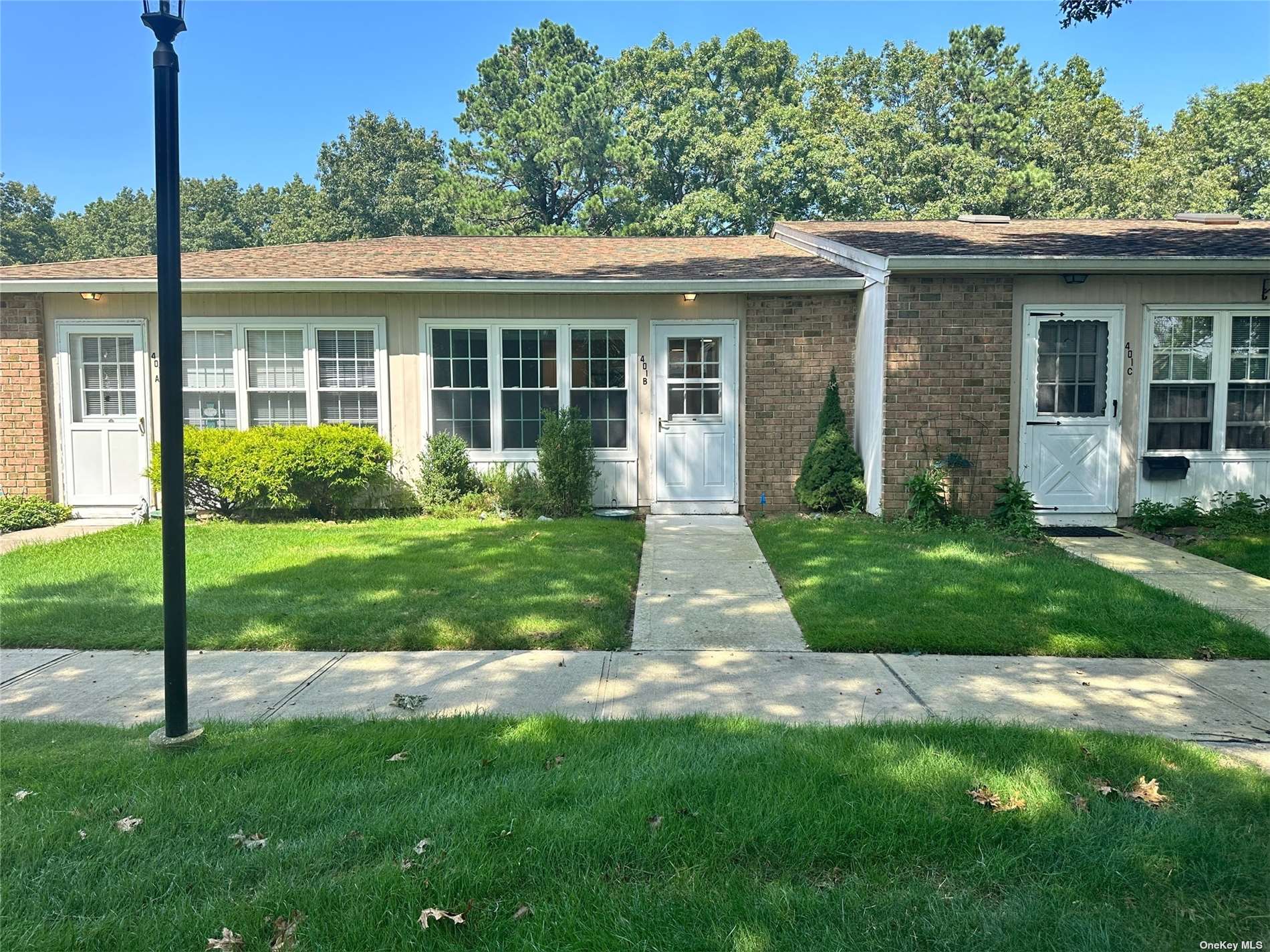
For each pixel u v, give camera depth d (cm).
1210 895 266
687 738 393
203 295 1052
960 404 938
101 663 532
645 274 1065
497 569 744
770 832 296
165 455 380
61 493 1062
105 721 438
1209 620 585
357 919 254
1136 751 369
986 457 942
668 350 1073
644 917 255
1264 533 871
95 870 283
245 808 325
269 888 270
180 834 309
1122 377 966
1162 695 468
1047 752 368
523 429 1087
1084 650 544
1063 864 282
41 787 346
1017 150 3284
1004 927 250
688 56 3575
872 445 987
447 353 1074
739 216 2994
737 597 685
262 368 1066
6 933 250
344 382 1072
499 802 322
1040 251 946
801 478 1042
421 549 830
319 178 4478
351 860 290
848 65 3822
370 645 563
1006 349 936
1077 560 775
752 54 3438
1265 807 320
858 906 260
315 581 703
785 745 375
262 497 998
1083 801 320
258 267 1105
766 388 1059
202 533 923
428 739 395
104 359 1062
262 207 5334
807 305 1049
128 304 1044
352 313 1061
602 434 1087
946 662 530
